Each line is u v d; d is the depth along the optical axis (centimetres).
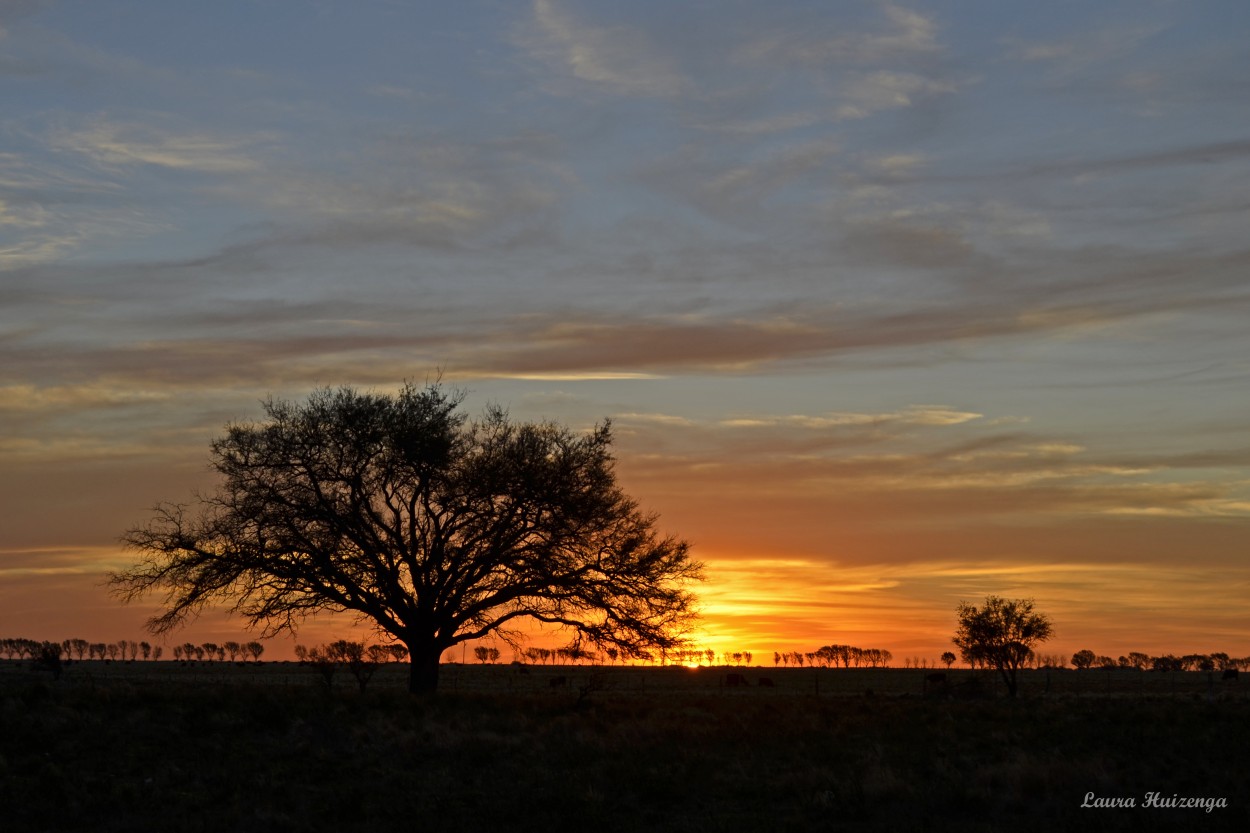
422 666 4059
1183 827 1864
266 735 2677
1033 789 2195
